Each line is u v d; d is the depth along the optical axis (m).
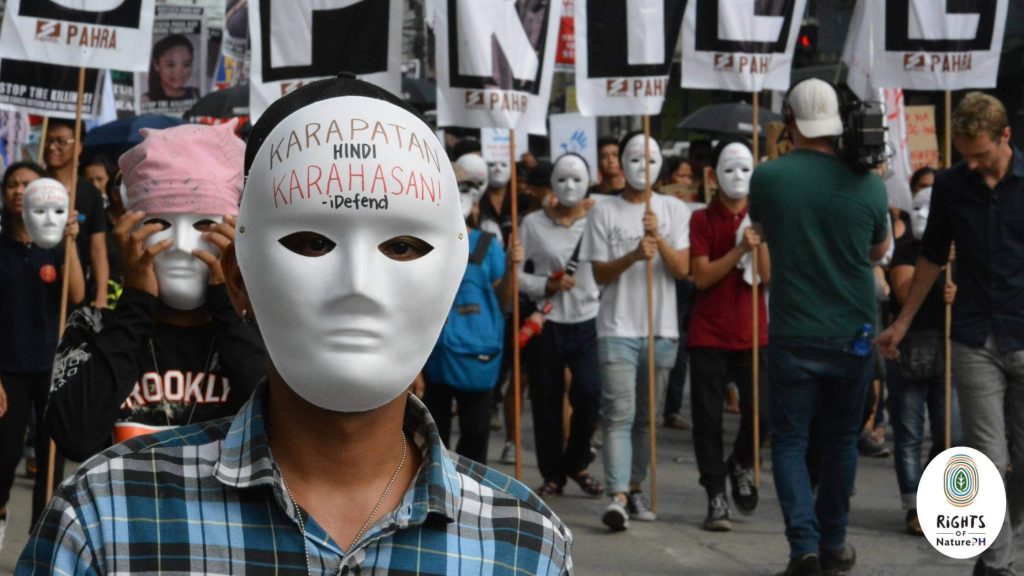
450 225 1.51
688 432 11.07
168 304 3.22
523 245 7.96
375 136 1.48
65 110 7.20
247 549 1.54
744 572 6.23
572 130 12.83
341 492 1.60
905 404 7.17
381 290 1.46
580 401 7.94
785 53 7.81
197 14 13.36
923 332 7.12
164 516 1.55
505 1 7.44
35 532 1.55
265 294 1.47
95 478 1.56
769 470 9.34
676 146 20.27
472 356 6.50
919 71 7.91
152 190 3.11
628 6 7.54
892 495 8.30
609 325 7.28
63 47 6.81
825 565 5.97
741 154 7.26
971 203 5.59
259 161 1.50
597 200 7.61
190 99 13.41
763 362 7.54
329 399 1.49
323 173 1.45
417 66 17.33
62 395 3.09
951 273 7.29
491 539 1.62
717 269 7.11
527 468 9.30
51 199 6.14
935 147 11.69
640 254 7.16
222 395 3.24
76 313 3.25
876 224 5.79
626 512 7.31
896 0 7.90
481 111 7.43
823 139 5.83
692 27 7.76
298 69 7.17
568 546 1.69
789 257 5.79
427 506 1.58
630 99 7.55
